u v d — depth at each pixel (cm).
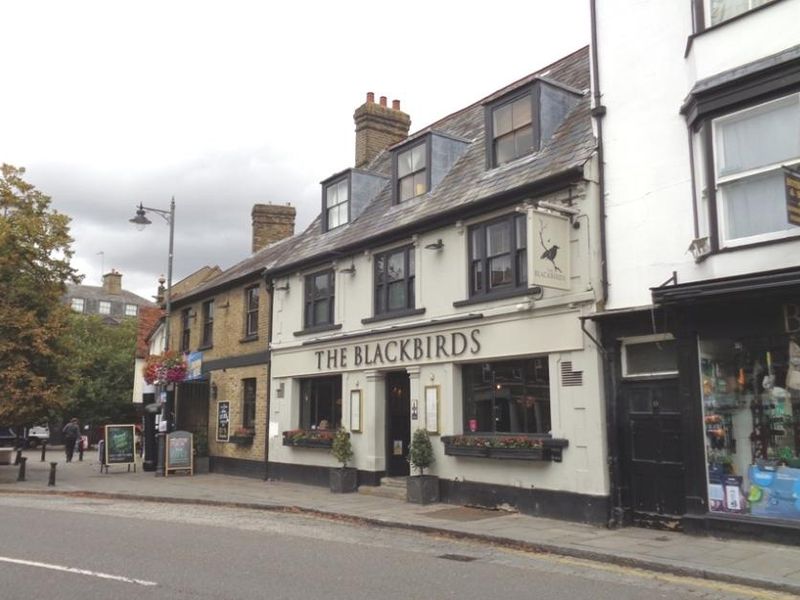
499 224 1319
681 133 1052
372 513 1230
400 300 1541
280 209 2708
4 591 680
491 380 1320
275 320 1955
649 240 1068
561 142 1276
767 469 922
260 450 1952
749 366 952
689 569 785
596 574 799
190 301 2481
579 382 1133
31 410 1939
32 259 2061
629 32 1139
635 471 1072
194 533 1056
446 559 877
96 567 793
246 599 662
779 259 891
